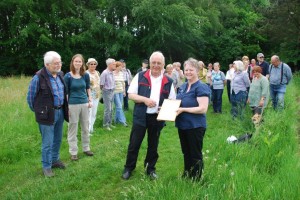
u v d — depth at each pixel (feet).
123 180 16.47
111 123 28.89
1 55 101.24
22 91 41.37
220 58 111.96
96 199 14.55
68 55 99.25
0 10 97.66
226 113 33.19
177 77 35.04
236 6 125.39
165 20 97.96
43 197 14.51
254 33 99.35
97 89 26.08
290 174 13.97
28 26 92.38
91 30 97.09
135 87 15.74
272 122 21.72
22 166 19.17
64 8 99.96
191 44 108.06
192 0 109.40
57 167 18.49
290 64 93.66
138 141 16.30
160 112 14.14
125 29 96.48
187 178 14.38
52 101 16.96
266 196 12.25
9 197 14.51
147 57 100.63
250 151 17.38
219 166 14.93
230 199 11.88
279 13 79.41
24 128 24.27
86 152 20.90
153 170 16.62
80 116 20.47
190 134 14.25
